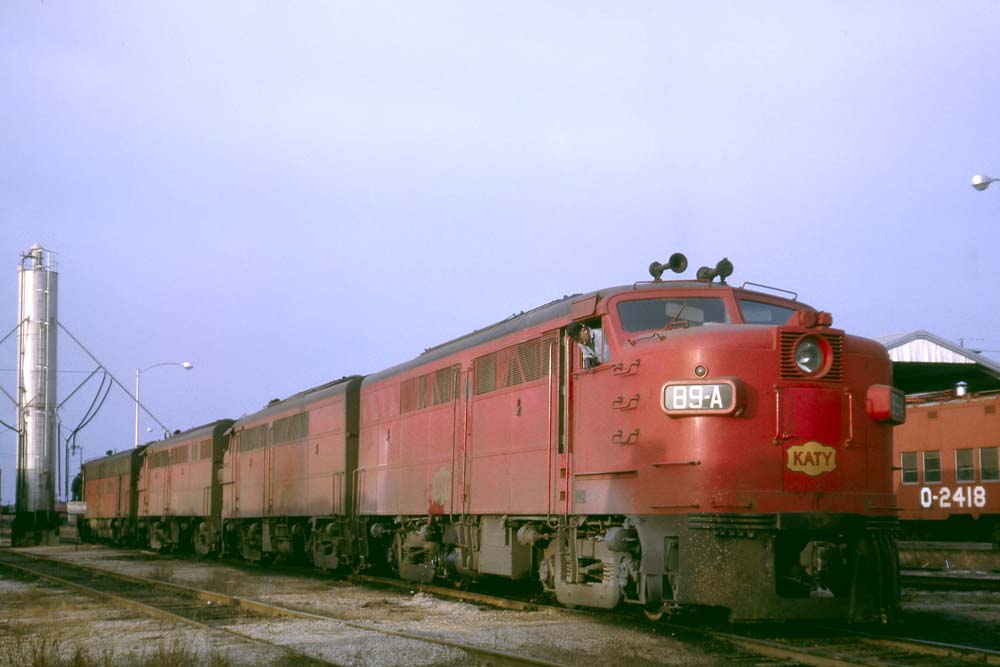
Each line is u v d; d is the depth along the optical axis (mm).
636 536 12578
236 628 13219
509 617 13859
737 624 12938
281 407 28266
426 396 18922
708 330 12180
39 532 42625
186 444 36969
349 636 12273
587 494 13406
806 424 11883
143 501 42875
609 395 13031
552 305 15008
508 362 15797
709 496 11625
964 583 18516
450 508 17469
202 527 34312
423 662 10367
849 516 11688
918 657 10383
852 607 11570
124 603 16078
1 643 12078
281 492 27203
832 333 12141
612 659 10328
